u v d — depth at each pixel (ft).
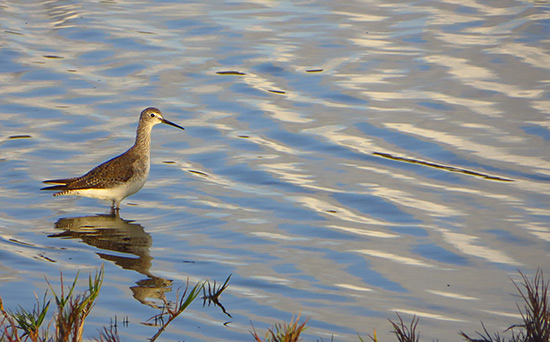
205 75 73.31
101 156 57.11
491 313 36.65
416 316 36.42
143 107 66.44
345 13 90.58
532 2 91.45
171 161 57.26
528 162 55.47
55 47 79.66
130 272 40.93
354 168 55.47
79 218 48.60
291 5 93.97
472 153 57.21
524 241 44.55
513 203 49.60
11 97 67.56
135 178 50.19
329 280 40.22
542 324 31.89
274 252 43.57
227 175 54.80
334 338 34.24
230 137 61.00
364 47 79.61
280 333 30.35
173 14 90.63
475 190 51.62
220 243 44.83
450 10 90.38
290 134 61.31
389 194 51.31
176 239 45.37
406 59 76.18
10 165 55.16
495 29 83.15
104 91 69.56
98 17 89.10
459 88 69.05
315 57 77.36
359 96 68.23
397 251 43.73
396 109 65.46
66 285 39.04
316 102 67.36
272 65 75.41
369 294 38.73
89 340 33.14
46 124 62.49
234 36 83.35
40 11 91.50
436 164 55.83
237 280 40.11
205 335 34.22
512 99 66.33
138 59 76.95
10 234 45.55
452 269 41.52
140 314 36.17
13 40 81.00
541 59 74.54
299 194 51.55
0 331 33.01
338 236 45.60
